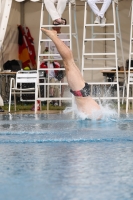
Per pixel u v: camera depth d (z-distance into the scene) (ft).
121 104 65.77
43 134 27.68
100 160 18.56
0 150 21.52
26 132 28.40
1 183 14.71
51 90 68.18
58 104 68.69
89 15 72.74
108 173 16.08
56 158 19.13
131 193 13.42
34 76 58.08
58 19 53.16
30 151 21.15
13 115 47.70
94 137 25.53
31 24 73.82
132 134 27.04
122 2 71.10
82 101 37.88
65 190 13.78
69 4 53.52
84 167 17.13
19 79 58.23
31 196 13.11
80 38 73.15
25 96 68.95
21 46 73.82
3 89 70.13
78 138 25.11
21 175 15.84
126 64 65.05
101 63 72.95
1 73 63.36
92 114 37.88
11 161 18.53
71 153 20.42
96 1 52.95
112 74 65.36
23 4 73.77
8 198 12.92
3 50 69.67
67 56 35.55
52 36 35.45
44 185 14.40
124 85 62.44
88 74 73.00
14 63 69.67
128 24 71.20
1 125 34.32
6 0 54.80
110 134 27.09
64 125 33.78
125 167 17.10
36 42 74.13
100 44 72.90
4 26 54.95
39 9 73.61
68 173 16.10
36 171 16.47
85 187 14.12
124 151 20.86
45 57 65.16
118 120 37.76
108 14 71.41
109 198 12.85
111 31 72.23
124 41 71.61
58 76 64.85
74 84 36.65
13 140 24.63
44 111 55.88
